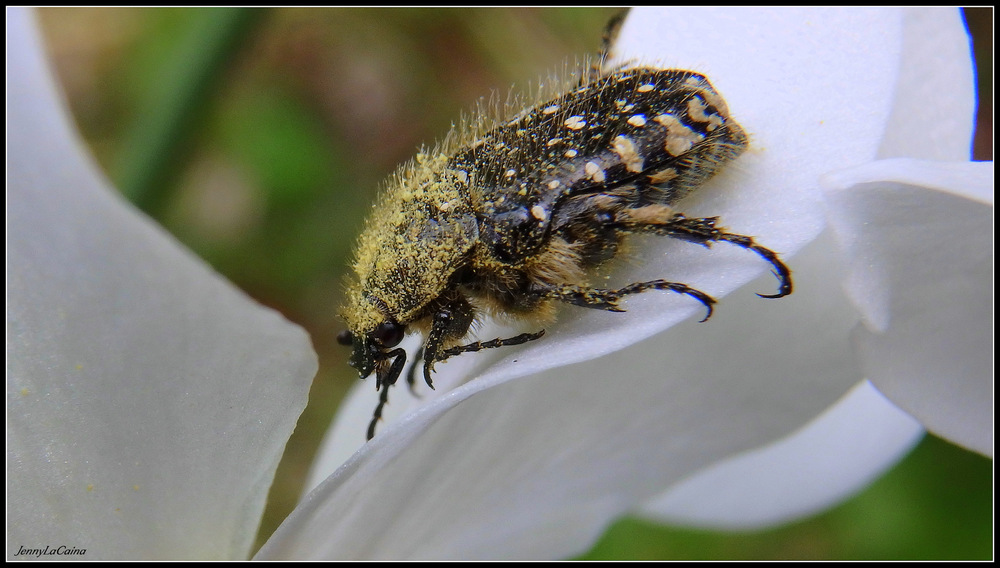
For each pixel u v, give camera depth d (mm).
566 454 53
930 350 46
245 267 106
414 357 54
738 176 48
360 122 113
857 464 62
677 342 51
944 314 45
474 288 51
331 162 111
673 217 48
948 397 47
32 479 48
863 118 48
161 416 48
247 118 110
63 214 45
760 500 63
